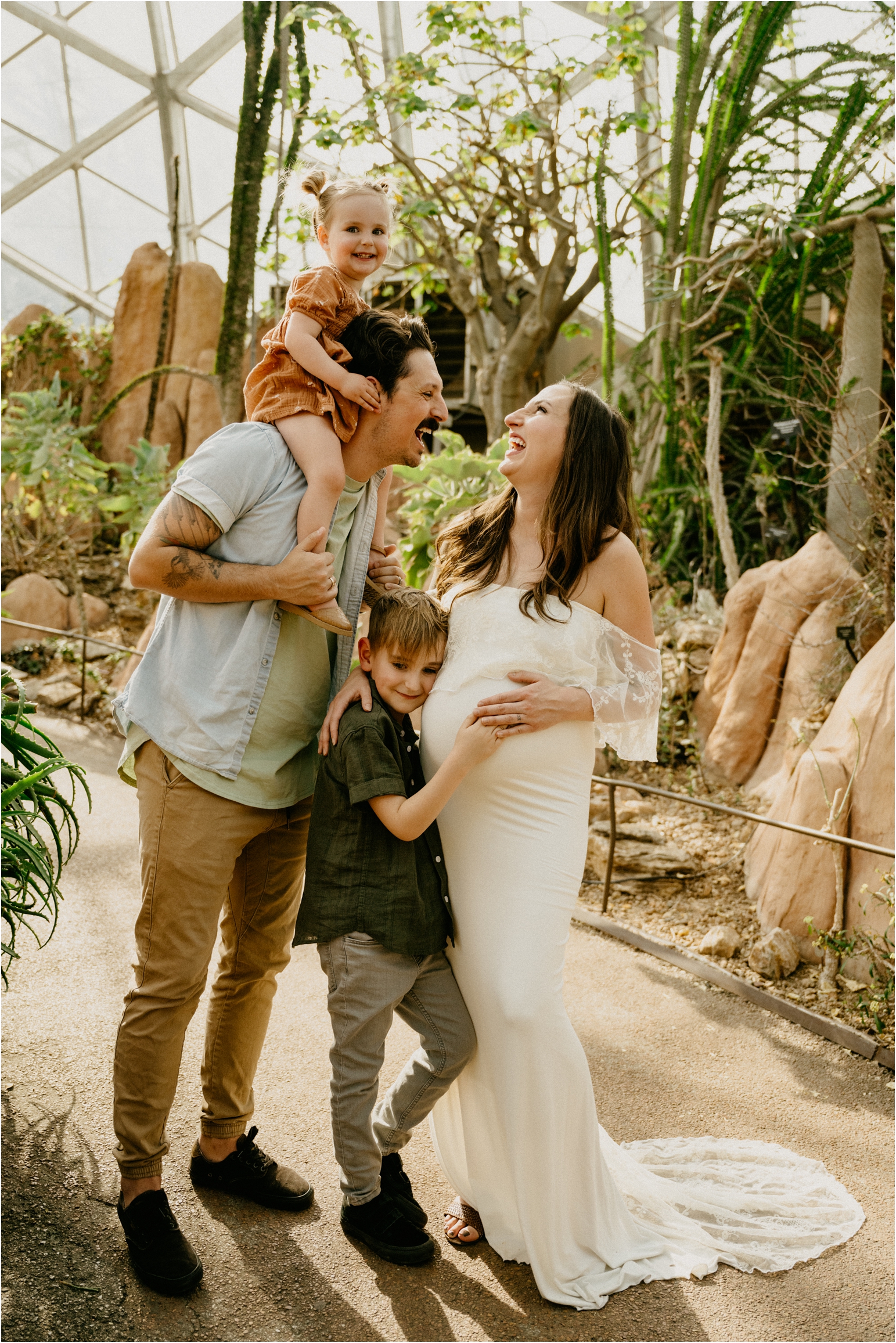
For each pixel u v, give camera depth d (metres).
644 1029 3.30
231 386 7.92
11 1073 2.65
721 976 3.63
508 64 7.04
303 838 2.34
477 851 2.16
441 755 2.20
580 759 2.22
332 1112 2.12
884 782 3.67
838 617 4.79
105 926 3.58
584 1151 2.15
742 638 5.19
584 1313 2.07
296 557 2.02
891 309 5.95
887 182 6.03
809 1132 2.78
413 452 2.24
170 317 9.18
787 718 4.84
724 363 6.48
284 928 2.33
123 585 8.25
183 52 8.64
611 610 2.28
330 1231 2.25
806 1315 2.11
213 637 2.11
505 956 2.09
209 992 3.31
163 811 2.09
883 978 3.45
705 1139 2.68
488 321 9.18
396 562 2.57
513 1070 2.06
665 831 4.63
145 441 7.75
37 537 8.27
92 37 8.61
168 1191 2.34
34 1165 2.31
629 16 6.72
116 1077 2.08
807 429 6.15
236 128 9.02
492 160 7.60
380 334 2.16
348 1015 2.09
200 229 10.02
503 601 2.24
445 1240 2.29
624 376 7.10
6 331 9.88
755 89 7.44
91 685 6.66
